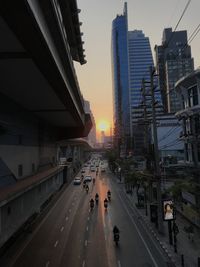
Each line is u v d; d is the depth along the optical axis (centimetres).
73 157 15388
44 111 4006
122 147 10056
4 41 1506
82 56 3309
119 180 9250
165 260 2444
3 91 2658
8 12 1167
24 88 2573
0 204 2036
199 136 3669
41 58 1753
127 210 4688
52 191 5309
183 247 2744
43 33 1440
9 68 1964
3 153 2739
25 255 2608
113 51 16662
